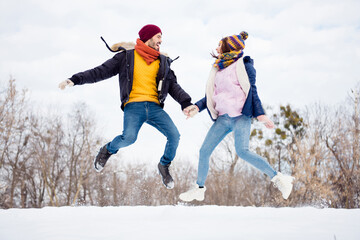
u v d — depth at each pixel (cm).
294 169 1888
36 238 184
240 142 329
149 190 1011
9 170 2230
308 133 1980
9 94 2109
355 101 1905
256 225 229
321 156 1862
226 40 357
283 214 306
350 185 1744
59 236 188
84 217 287
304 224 233
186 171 2497
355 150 1788
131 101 352
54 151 2367
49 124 2353
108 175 2008
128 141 347
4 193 2209
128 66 351
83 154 2358
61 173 2409
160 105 364
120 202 1075
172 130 359
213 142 345
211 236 188
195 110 361
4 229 216
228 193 2264
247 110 330
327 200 1783
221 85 347
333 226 223
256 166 324
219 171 2314
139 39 366
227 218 275
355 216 286
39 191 2356
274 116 2411
